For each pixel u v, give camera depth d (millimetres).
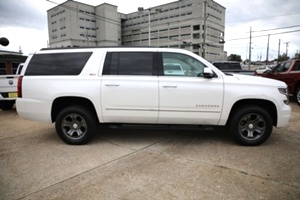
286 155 4090
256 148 4438
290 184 3133
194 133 5426
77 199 2850
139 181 3246
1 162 3910
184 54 4527
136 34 90938
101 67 4531
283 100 4441
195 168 3619
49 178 3363
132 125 4664
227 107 4391
